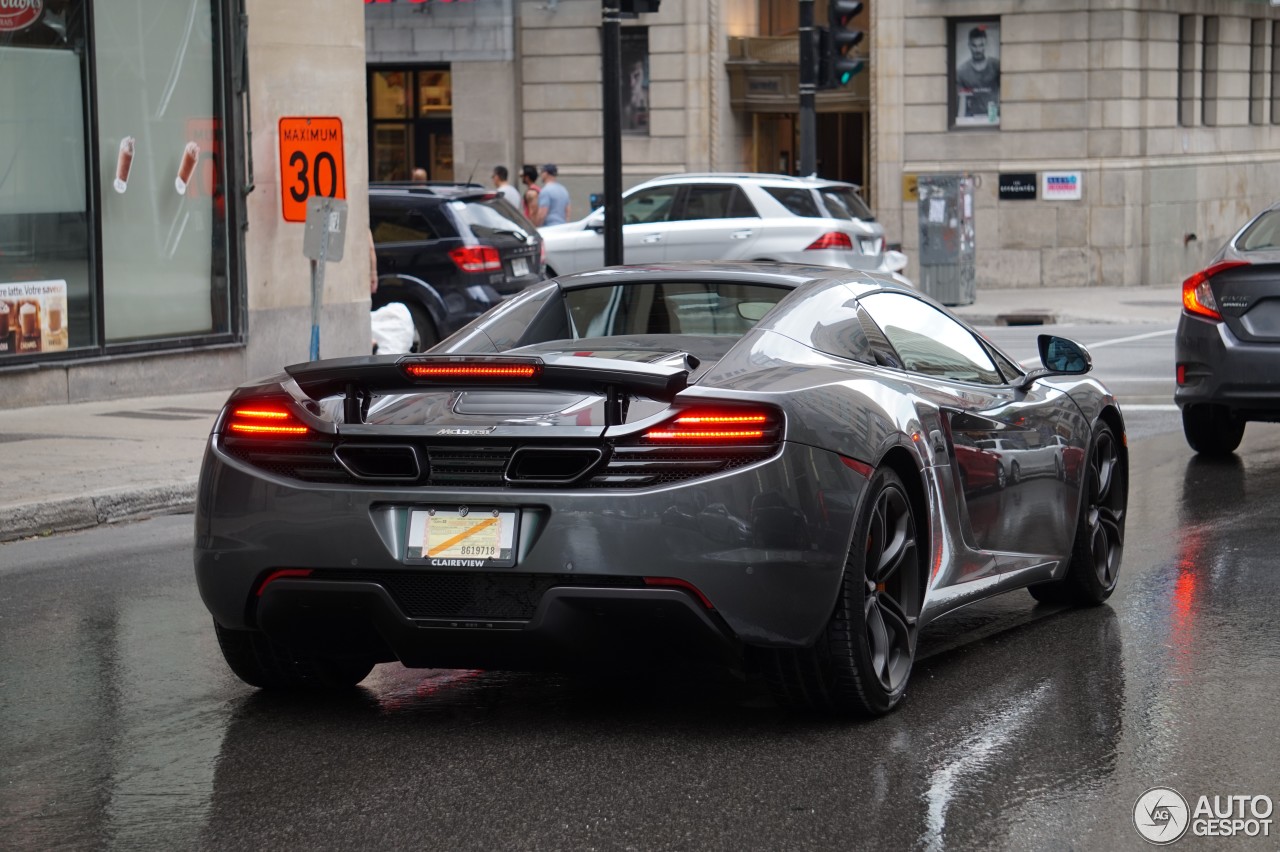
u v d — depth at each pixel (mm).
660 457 5582
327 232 14359
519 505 5598
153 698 6562
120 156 16406
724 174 24922
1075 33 34750
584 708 6309
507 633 5648
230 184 17516
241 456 5996
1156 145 35812
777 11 38812
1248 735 5879
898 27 35812
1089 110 34875
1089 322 28250
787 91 37594
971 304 30578
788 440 5629
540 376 5676
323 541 5746
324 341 18609
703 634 5590
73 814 5160
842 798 5199
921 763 5559
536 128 38062
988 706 6281
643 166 37562
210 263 17453
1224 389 12562
